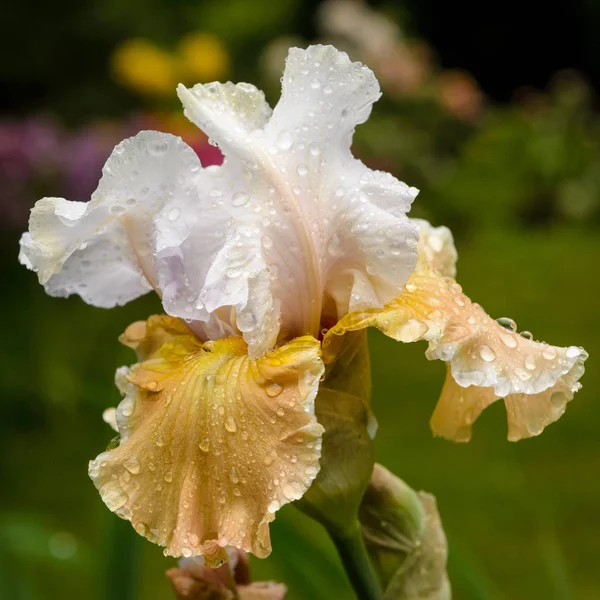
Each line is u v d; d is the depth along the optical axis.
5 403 1.48
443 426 0.54
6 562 0.75
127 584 0.63
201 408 0.49
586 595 0.95
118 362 0.72
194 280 0.52
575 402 1.45
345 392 0.52
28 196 1.87
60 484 1.28
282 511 0.65
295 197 0.52
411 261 0.51
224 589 0.56
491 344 0.51
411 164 2.69
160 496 0.49
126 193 0.51
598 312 1.85
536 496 1.15
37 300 1.91
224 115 0.53
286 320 0.52
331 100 0.52
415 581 0.54
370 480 0.53
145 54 2.39
